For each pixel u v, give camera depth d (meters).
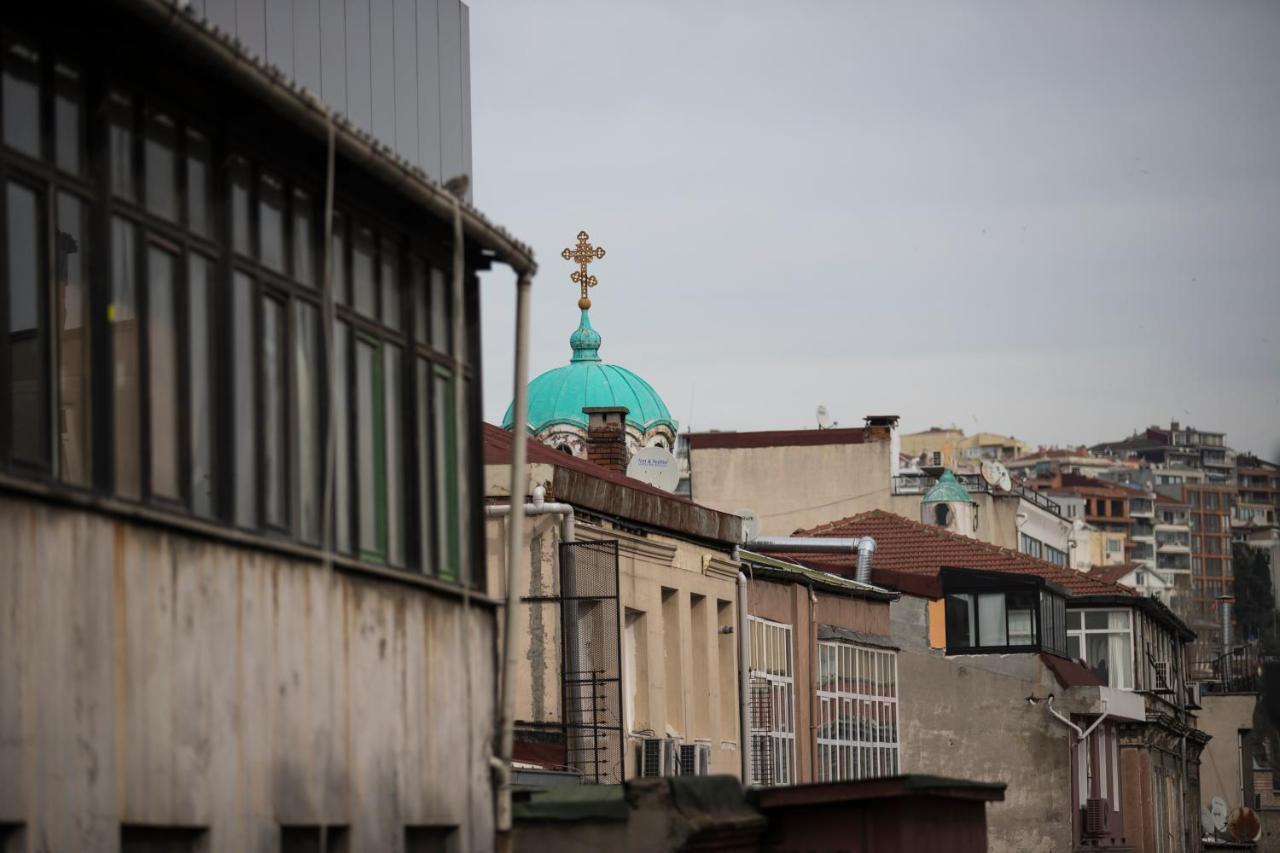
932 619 83.38
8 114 19.78
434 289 29.09
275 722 23.61
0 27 19.62
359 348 26.75
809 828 32.66
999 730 81.31
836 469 144.38
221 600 22.59
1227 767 125.94
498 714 29.91
